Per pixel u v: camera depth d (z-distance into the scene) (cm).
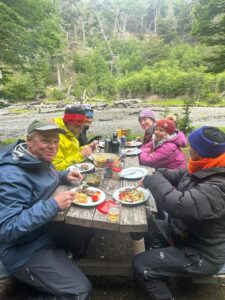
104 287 249
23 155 208
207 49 2673
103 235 312
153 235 258
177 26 7262
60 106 3072
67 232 238
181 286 250
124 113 2342
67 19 7819
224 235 213
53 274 203
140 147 446
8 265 208
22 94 1186
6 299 229
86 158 342
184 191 214
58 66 5169
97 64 5409
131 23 9162
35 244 210
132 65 5450
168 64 4597
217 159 207
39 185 217
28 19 1148
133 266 221
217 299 237
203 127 213
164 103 3062
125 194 236
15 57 1089
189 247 218
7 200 196
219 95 3066
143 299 237
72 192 205
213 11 1207
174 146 355
